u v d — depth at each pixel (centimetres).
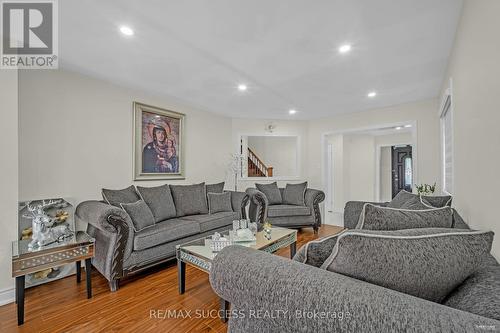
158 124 380
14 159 206
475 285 76
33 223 203
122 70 278
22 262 174
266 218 418
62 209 267
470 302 69
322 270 75
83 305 198
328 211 682
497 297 66
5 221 201
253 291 76
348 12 176
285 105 429
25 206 239
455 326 49
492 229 123
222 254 95
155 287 230
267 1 165
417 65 264
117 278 224
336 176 677
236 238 240
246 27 195
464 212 178
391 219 96
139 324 175
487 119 129
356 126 477
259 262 83
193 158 442
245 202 402
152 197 316
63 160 271
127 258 233
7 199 202
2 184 200
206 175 466
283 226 436
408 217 100
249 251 94
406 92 356
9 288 202
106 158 311
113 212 221
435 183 375
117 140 324
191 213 357
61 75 271
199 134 455
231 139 520
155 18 184
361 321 55
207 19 185
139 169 351
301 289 67
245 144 541
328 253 91
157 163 378
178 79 306
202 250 212
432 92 355
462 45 178
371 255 70
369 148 714
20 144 240
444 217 109
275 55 243
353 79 305
